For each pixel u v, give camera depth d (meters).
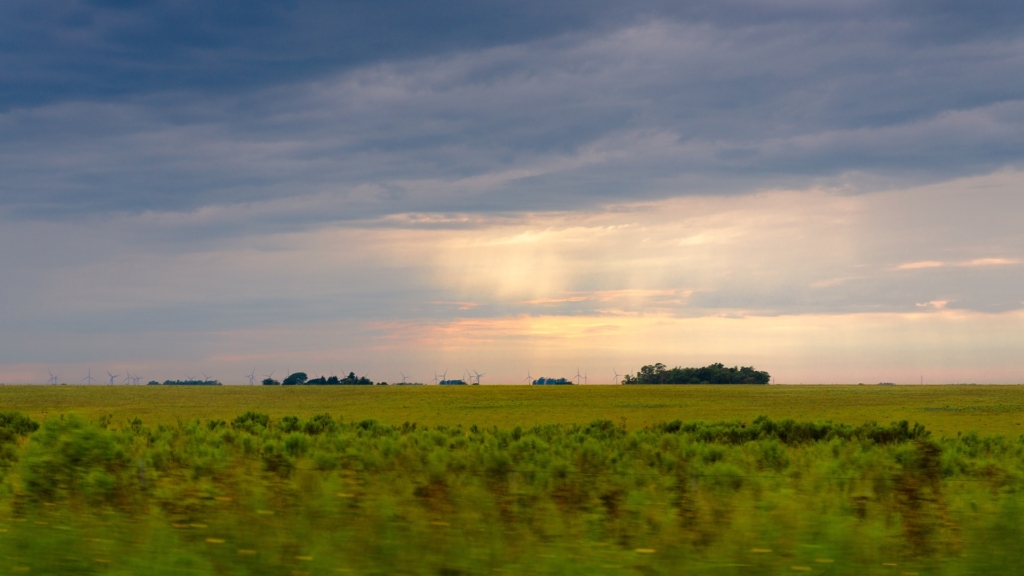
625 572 8.16
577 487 12.12
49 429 14.48
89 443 14.15
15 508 11.70
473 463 15.66
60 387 184.75
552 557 8.45
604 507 11.05
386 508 9.86
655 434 41.72
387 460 17.36
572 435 37.84
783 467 24.33
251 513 9.87
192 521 10.17
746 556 8.49
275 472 12.86
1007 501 10.37
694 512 10.12
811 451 30.22
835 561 8.41
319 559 8.32
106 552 8.63
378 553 8.49
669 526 9.66
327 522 9.67
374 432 44.25
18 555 8.65
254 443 27.38
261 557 8.45
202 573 8.00
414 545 8.70
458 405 105.81
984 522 9.50
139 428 37.06
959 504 10.98
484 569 8.22
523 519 10.22
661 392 153.25
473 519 9.88
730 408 96.94
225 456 20.75
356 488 10.91
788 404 107.12
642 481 14.69
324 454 22.12
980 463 20.08
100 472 12.68
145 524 9.90
